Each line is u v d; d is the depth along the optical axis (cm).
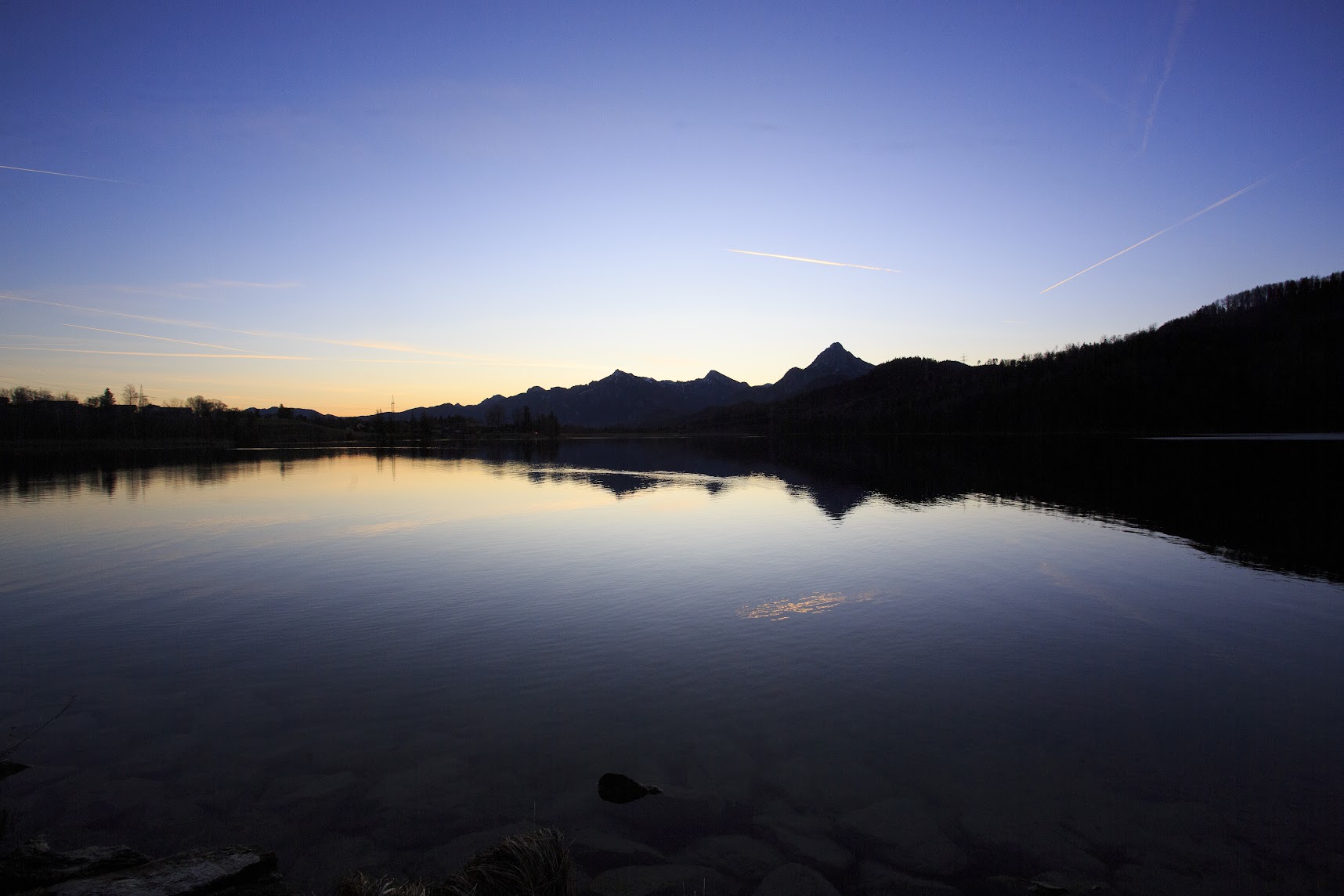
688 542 2434
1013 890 646
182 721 1003
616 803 784
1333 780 845
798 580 1845
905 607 1591
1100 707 1052
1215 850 705
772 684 1137
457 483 5022
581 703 1058
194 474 6106
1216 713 1034
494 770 859
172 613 1563
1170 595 1698
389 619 1509
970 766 873
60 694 1105
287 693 1102
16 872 576
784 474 5672
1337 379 10950
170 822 744
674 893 635
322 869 663
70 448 12544
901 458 7725
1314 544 2373
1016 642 1350
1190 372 13112
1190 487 4212
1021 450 8950
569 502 3734
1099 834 732
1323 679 1167
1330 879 661
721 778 841
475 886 566
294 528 2838
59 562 2139
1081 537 2508
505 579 1877
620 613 1541
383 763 875
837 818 760
